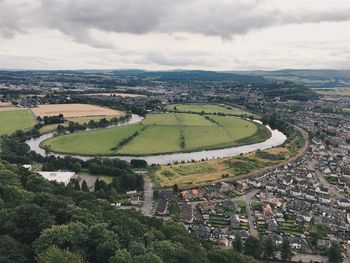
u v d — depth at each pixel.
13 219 161.75
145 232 184.38
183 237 194.00
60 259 127.50
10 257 135.00
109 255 149.50
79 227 155.38
